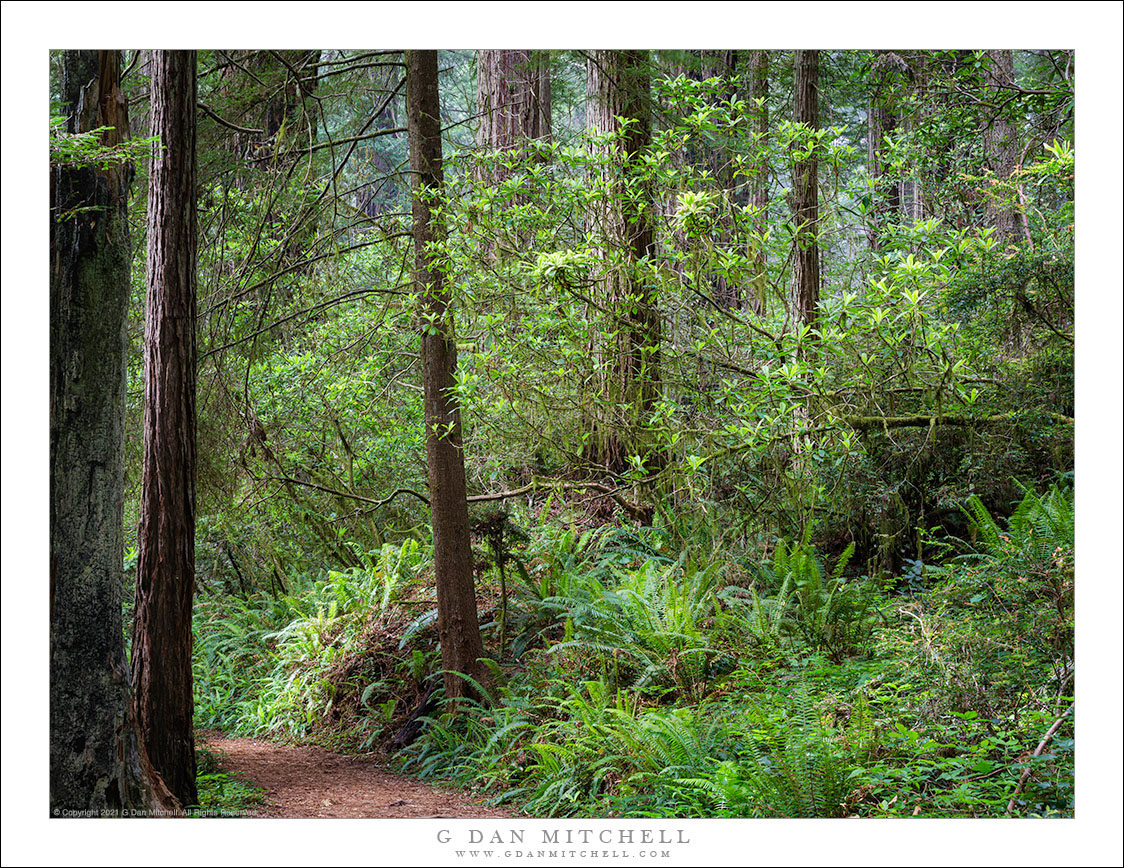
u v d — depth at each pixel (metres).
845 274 9.39
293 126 7.96
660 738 5.57
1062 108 8.27
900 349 6.97
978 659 5.44
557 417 7.89
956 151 9.91
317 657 8.75
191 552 5.66
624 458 9.02
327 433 9.87
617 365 7.63
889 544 8.23
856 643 7.05
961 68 9.12
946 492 8.43
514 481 9.63
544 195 7.54
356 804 6.08
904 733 5.05
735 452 7.50
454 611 7.52
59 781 4.36
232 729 8.99
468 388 7.08
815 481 7.74
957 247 7.09
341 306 9.71
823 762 4.71
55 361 4.43
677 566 7.90
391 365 9.53
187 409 5.66
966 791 4.50
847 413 7.24
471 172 7.74
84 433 4.46
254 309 8.19
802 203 8.71
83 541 4.45
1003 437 7.99
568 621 7.29
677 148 7.53
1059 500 6.62
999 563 6.02
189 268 5.69
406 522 10.21
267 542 10.22
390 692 8.16
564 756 6.01
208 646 9.88
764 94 10.45
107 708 4.48
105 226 4.52
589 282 7.08
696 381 7.66
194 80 5.72
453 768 6.79
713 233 7.08
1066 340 7.77
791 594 7.50
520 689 7.24
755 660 6.80
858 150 7.24
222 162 7.66
